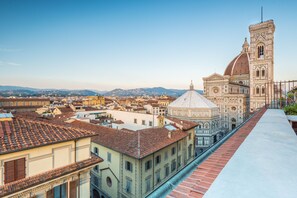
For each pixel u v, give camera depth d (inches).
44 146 507.2
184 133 1348.4
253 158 160.2
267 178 125.1
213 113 2497.5
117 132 1203.9
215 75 3425.2
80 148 596.1
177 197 122.0
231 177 129.0
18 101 5152.6
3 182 434.9
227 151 188.5
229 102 3282.5
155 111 4665.4
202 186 128.1
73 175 558.6
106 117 2485.2
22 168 467.2
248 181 122.2
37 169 495.2
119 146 1022.4
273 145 195.9
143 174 945.5
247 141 212.8
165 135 1202.0
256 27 3319.4
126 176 983.6
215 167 154.6
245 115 3314.5
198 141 2429.9
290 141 211.3
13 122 560.1
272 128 284.4
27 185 450.9
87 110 2738.7
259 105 3270.2
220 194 109.2
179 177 180.2
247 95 3494.1
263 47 3284.9
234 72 4335.6
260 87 3287.4
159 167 1067.9
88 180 601.6
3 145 441.7
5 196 417.4
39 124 597.3
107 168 1096.8
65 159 555.8
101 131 1278.3
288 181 120.6
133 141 1030.4
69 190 548.4
